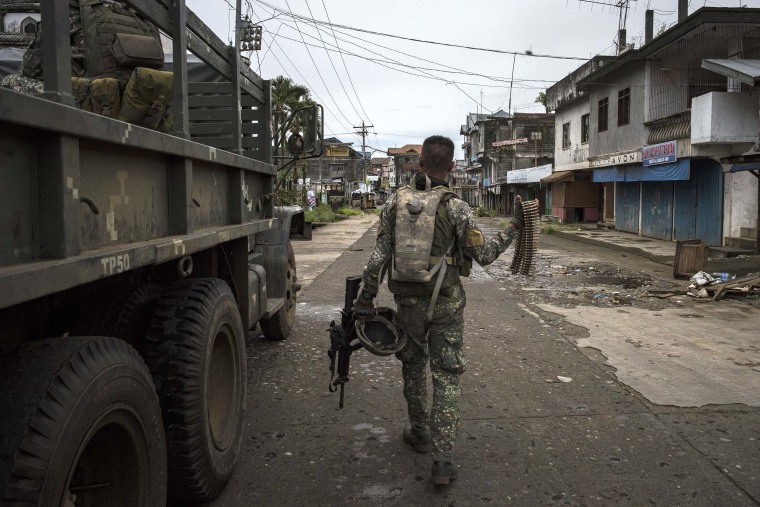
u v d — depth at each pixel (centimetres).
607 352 556
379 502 290
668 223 1828
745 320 698
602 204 2752
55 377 167
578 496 295
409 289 296
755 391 445
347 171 7369
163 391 254
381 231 310
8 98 138
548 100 3278
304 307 779
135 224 222
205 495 274
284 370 501
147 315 280
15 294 140
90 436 175
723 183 1509
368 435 370
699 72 1784
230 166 342
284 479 314
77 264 167
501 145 4522
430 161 313
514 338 610
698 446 350
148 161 233
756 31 1457
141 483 204
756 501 289
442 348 302
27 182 160
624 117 1986
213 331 280
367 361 529
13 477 151
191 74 482
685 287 948
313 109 525
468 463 330
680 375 484
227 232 327
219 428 302
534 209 316
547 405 418
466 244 298
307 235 639
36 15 417
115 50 306
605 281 1026
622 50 2558
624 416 397
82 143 181
